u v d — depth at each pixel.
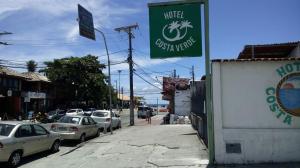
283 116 11.27
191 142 16.41
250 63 11.39
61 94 59.81
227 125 11.41
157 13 12.09
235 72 11.43
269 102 11.32
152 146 15.78
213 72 11.46
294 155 11.12
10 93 47.94
